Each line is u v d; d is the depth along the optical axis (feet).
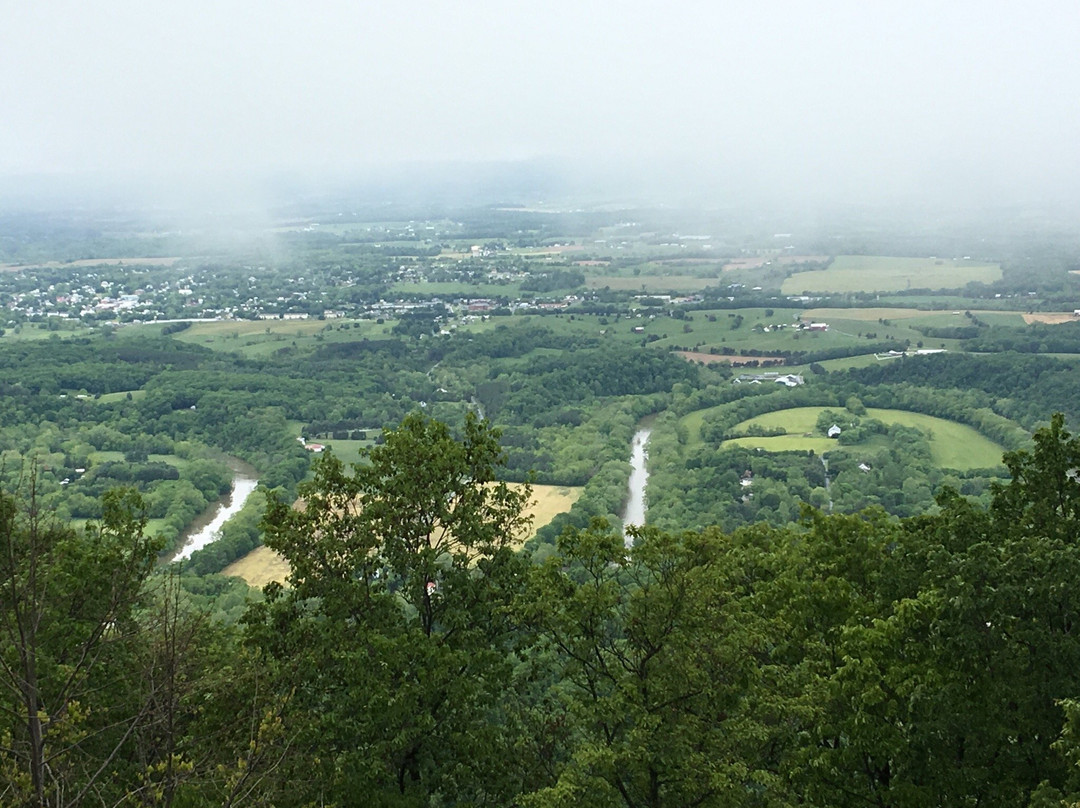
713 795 124.98
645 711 126.62
